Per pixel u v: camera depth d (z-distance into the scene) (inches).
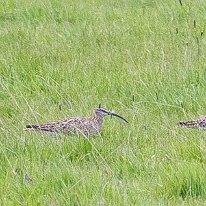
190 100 717.3
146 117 669.3
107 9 1133.1
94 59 864.3
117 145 602.9
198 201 497.4
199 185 515.5
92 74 803.4
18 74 820.6
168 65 813.2
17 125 655.8
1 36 987.9
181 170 529.0
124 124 653.9
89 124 638.5
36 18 1089.4
